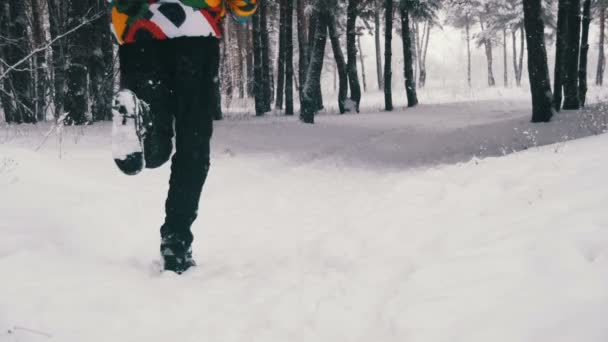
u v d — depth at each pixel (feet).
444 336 5.47
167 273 8.66
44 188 12.82
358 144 40.19
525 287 5.88
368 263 9.09
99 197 13.17
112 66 47.91
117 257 9.45
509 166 15.76
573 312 5.05
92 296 7.22
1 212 10.30
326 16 59.36
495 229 8.79
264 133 43.09
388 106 84.23
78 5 39.91
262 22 80.33
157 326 6.75
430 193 14.84
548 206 9.16
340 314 6.91
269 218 14.70
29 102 41.63
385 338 6.01
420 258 8.48
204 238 12.16
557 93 55.93
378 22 150.82
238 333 6.60
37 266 7.93
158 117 8.57
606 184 9.45
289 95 72.90
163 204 14.10
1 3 41.91
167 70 8.80
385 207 14.25
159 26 8.53
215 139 37.14
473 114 71.82
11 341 6.05
